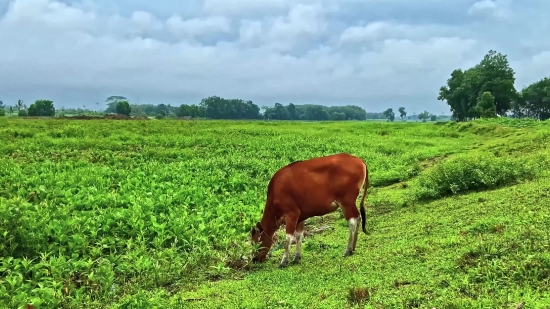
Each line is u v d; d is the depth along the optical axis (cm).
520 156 1446
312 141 2606
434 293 525
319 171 772
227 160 1722
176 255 819
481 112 5844
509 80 6788
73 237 798
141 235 863
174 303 593
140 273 741
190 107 13975
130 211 947
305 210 780
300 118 19362
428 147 2447
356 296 550
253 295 621
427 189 1139
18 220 793
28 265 718
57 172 1389
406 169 1638
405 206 1123
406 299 517
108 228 873
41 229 820
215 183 1357
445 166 1195
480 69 7188
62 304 624
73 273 728
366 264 683
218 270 761
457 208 954
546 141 1694
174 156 1939
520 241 600
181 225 899
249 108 16400
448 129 3816
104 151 1941
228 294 641
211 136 2716
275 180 795
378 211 1120
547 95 8512
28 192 1108
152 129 3011
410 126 4384
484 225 737
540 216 693
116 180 1316
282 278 689
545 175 1091
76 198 1045
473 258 598
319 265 737
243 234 955
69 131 2516
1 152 1794
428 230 811
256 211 1102
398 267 641
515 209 805
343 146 2391
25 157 1711
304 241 938
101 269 719
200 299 636
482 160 1220
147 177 1356
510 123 3562
